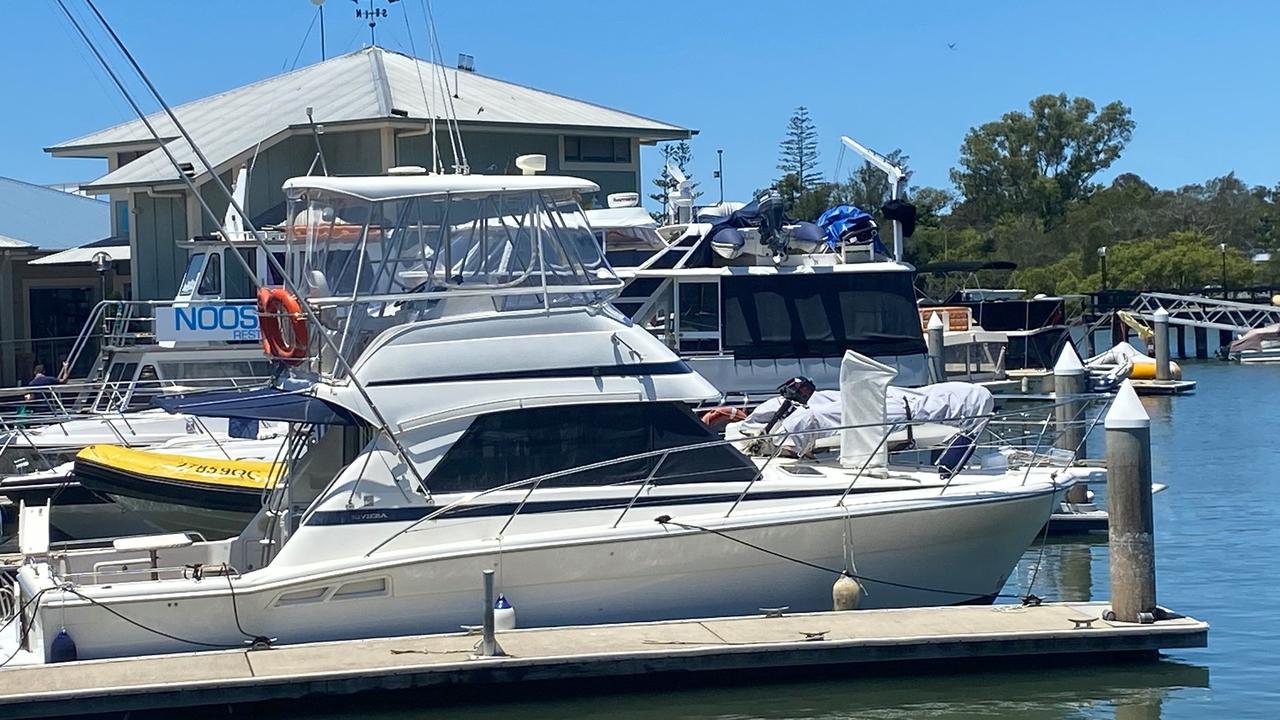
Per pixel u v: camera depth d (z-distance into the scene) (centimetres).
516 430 1127
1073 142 9912
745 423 1409
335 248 1164
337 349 1096
